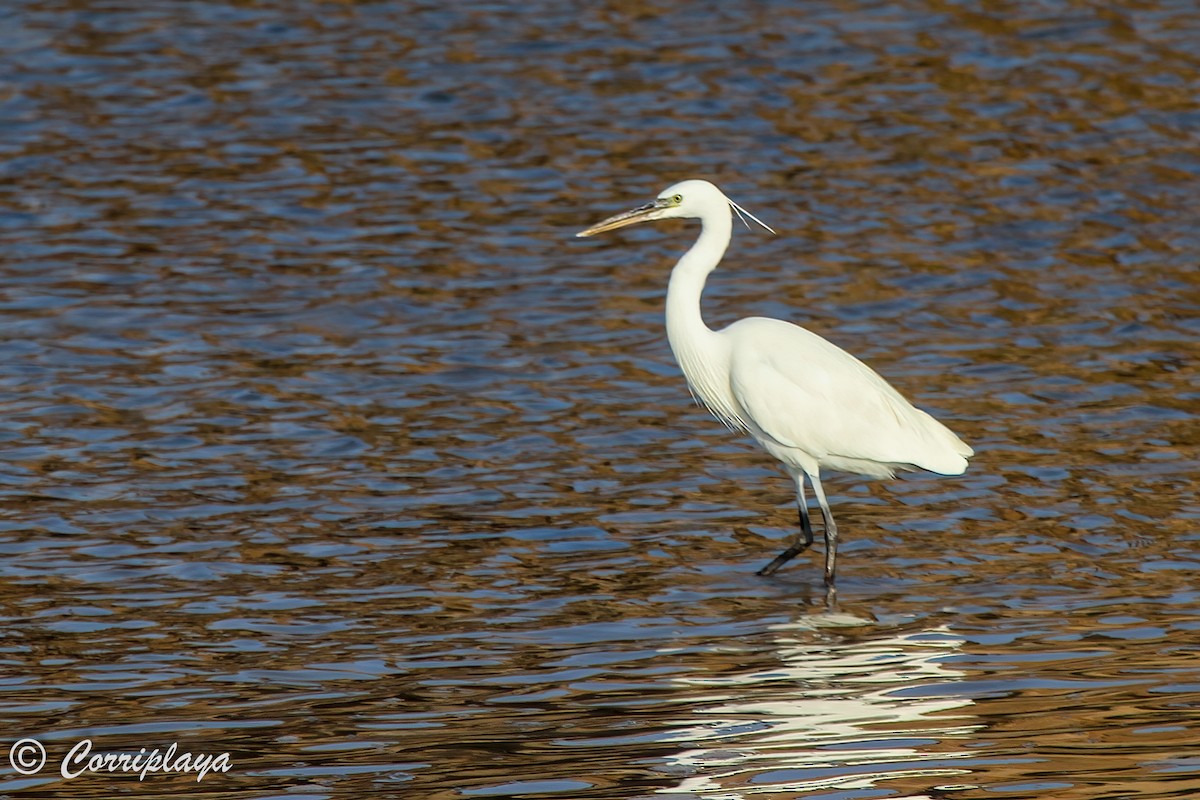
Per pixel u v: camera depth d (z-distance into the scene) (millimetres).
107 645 10492
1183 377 15891
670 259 19469
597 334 17141
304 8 29078
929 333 17156
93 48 26766
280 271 18812
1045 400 15359
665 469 13898
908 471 13781
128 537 12305
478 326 17328
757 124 23656
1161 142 22672
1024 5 28422
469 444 14336
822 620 10945
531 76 25594
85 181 21547
